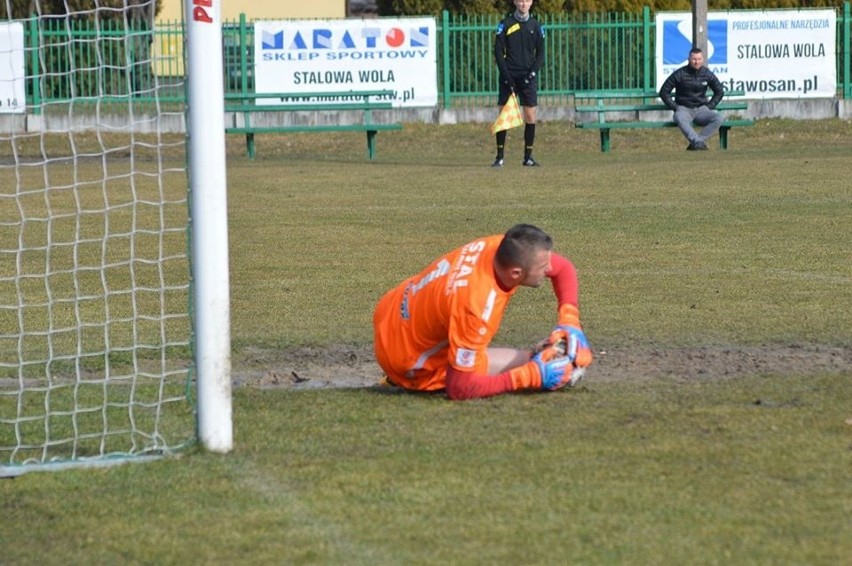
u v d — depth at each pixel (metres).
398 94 50.44
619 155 42.34
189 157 9.74
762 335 14.40
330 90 49.75
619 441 10.03
